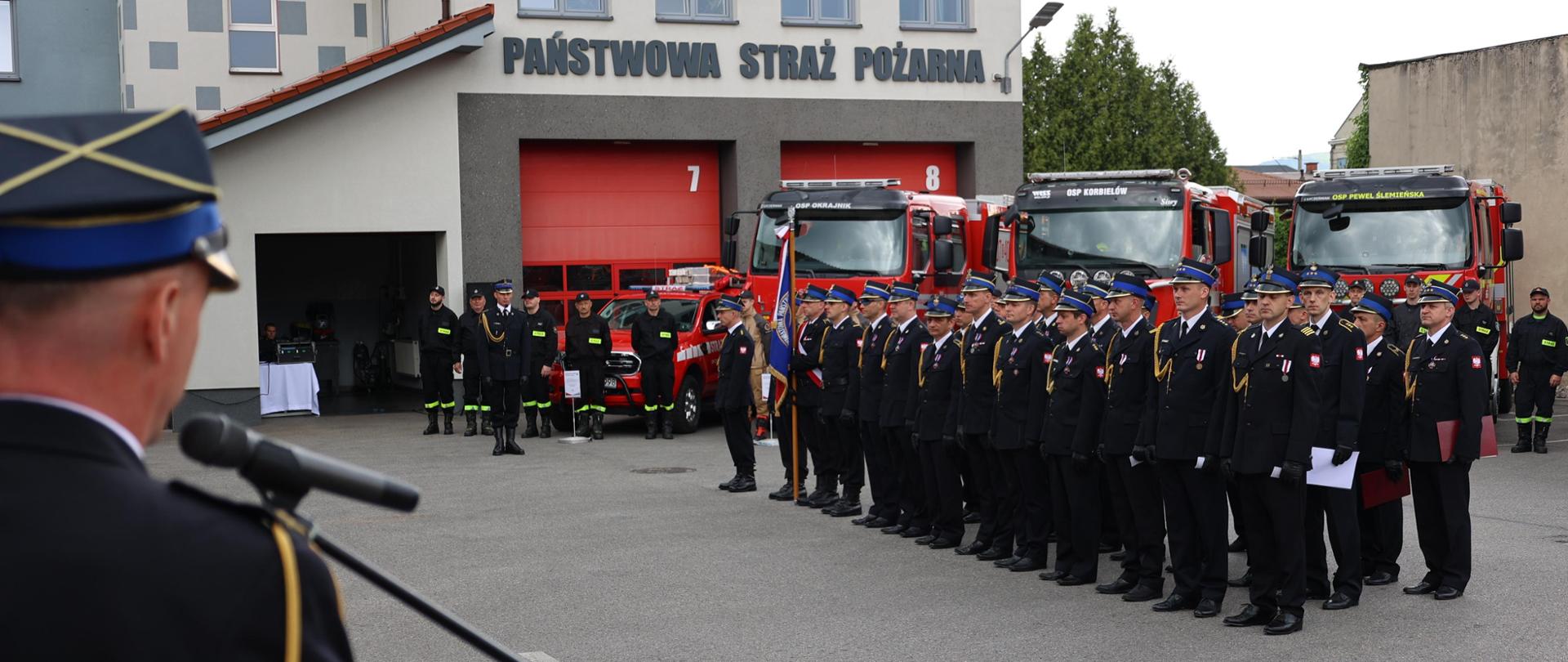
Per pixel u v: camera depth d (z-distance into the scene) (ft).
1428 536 27.91
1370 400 28.84
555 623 25.61
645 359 57.00
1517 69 85.76
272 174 63.77
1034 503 30.99
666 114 71.46
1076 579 29.30
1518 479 44.16
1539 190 84.89
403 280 81.92
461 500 40.78
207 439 4.64
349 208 65.21
